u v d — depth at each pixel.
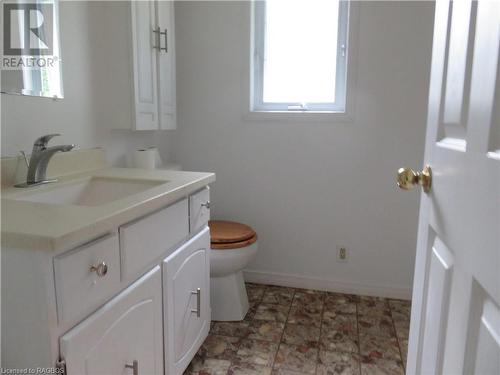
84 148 1.64
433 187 0.85
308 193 2.29
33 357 0.78
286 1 2.24
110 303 0.95
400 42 2.04
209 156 2.40
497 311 0.53
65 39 1.51
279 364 1.65
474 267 0.61
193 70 2.34
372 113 2.12
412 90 2.06
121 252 0.98
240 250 1.91
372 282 2.29
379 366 1.64
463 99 0.69
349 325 1.96
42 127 1.42
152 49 1.87
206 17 2.27
